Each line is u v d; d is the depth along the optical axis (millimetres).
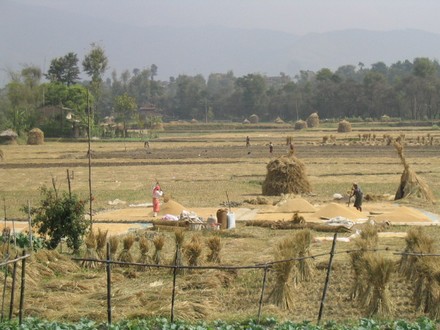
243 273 41781
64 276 42719
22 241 48875
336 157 134000
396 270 40062
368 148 156875
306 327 29266
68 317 33344
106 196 85562
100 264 45312
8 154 158000
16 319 32125
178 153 153375
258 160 130625
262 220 63312
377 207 71438
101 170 118438
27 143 198625
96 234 50312
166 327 29156
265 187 83438
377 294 34375
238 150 159000
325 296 34469
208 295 37312
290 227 59844
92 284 39938
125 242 46031
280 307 35375
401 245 49562
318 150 153375
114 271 43656
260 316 33000
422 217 63562
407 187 76250
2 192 91312
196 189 91000
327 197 80562
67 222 49875
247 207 74188
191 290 38500
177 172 112812
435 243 49438
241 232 58375
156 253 45125
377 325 30406
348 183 94062
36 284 39906
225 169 115875
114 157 145250
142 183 99250
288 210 70312
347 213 63812
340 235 56344
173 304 32750
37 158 145625
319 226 58875
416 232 40281
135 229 60469
